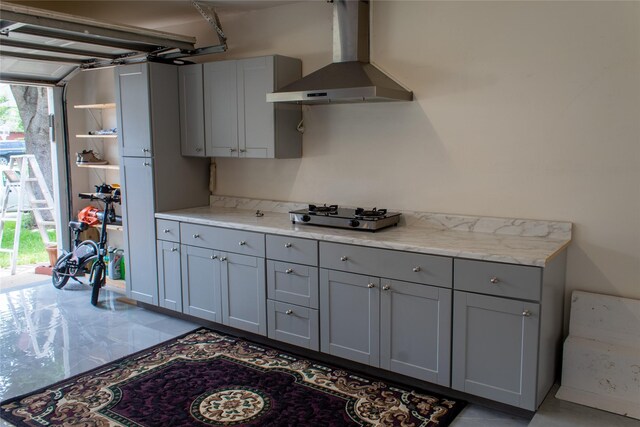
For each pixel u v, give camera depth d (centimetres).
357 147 379
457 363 283
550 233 307
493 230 326
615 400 277
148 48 430
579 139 295
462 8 324
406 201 362
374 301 308
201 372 330
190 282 409
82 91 562
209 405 289
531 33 303
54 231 752
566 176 301
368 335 314
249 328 374
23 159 595
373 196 377
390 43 354
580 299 295
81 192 570
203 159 464
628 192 284
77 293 503
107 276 527
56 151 545
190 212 428
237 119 403
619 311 285
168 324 419
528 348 259
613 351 278
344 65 353
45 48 413
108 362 345
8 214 684
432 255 283
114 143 545
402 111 355
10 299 483
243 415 279
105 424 271
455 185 340
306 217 361
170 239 417
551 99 301
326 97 326
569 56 293
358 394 300
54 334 396
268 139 387
